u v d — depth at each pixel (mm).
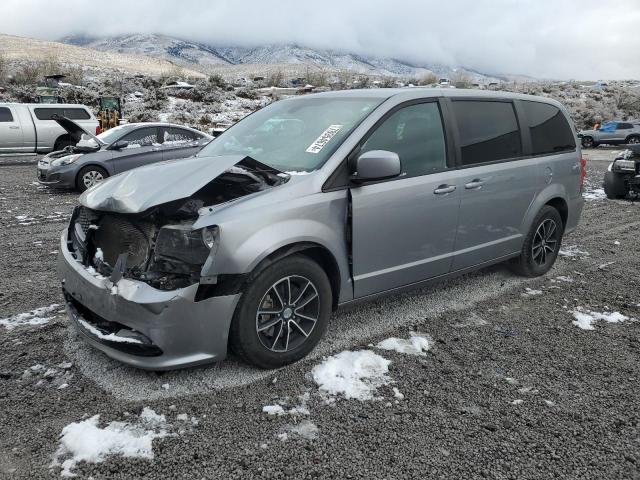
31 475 2441
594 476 2529
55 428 2777
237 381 3271
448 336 4008
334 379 3316
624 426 2932
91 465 2518
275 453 2627
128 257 3229
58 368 3377
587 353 3805
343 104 4145
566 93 53000
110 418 2869
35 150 16500
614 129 28000
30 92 32750
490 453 2672
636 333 4188
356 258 3682
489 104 4734
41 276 5289
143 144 11344
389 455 2635
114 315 3055
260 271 3174
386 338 3932
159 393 3119
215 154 4203
